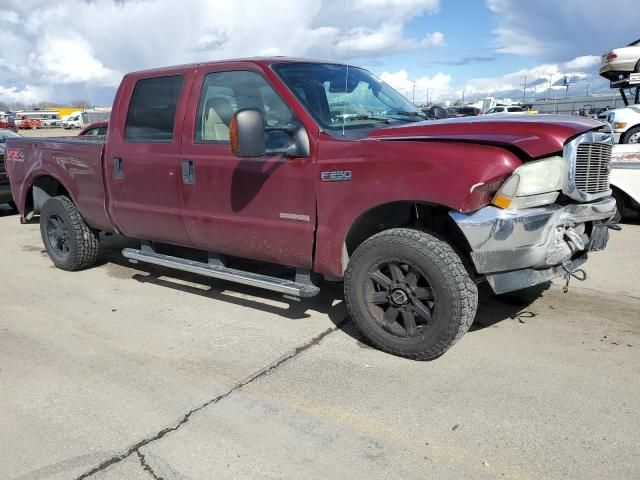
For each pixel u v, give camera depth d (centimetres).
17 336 425
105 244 721
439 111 513
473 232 324
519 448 272
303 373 355
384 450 274
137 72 491
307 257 395
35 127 7912
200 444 282
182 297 507
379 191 346
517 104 3938
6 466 268
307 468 262
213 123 434
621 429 285
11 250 714
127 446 282
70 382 350
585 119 382
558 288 503
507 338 398
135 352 392
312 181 377
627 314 440
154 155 468
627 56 1264
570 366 354
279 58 435
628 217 835
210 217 439
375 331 375
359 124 406
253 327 432
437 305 343
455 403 313
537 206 337
